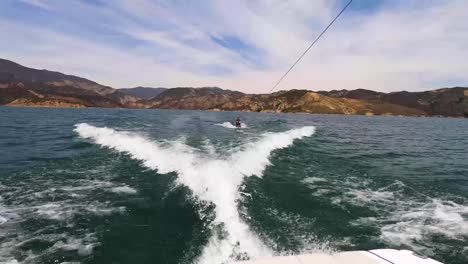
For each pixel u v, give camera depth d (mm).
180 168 11969
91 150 17125
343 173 13766
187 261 5816
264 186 10562
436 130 57719
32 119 48812
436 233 7594
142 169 12453
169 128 31219
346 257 4633
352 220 8234
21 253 6098
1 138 23328
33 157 15328
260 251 6164
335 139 30672
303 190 10570
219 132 28750
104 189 9961
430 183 12570
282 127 38719
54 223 7461
